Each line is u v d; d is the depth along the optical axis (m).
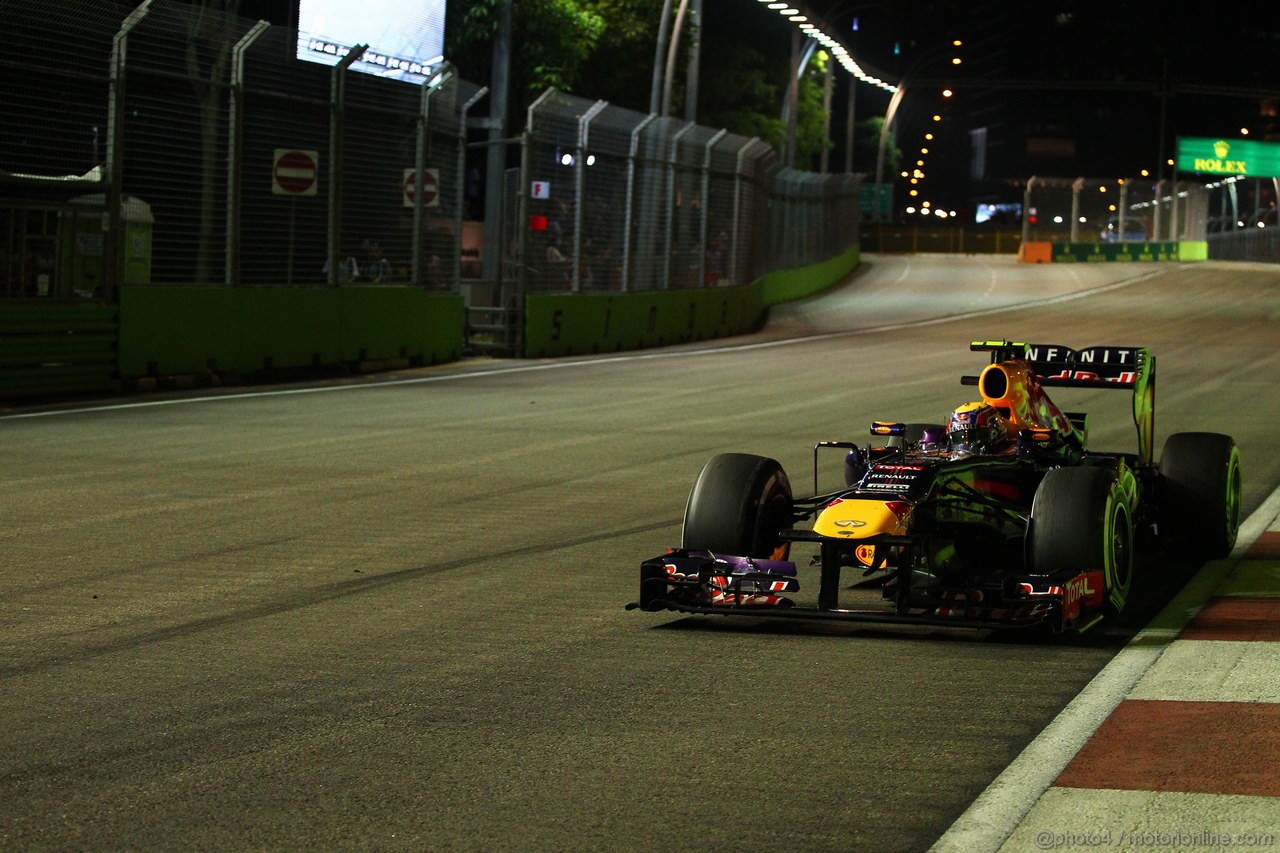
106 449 25.78
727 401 35.31
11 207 33.31
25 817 8.41
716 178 65.12
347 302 42.81
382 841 8.05
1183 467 16.09
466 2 67.62
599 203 54.12
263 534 17.86
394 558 16.41
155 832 8.19
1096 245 145.62
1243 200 175.25
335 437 27.73
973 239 171.50
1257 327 67.00
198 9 37.16
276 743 9.78
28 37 32.91
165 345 37.16
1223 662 11.79
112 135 35.16
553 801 8.66
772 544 14.05
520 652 12.28
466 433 28.52
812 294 98.19
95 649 12.34
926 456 13.65
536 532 18.08
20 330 33.50
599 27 73.44
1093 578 12.45
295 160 40.84
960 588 12.20
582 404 34.41
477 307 52.31
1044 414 15.48
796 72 97.06
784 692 11.01
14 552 16.64
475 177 77.56
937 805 8.56
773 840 8.05
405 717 10.38
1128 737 9.80
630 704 10.70
